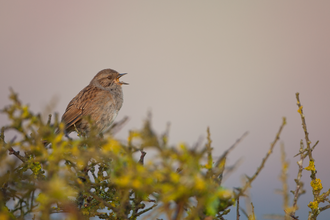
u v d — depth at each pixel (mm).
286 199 4602
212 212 3152
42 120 3438
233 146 3561
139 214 4484
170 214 2906
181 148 2938
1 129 4449
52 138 3449
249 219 4164
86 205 5133
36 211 3691
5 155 3561
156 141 2930
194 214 2932
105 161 3803
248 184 3453
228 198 3412
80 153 3375
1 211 3516
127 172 3068
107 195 5043
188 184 2834
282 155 4703
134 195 4512
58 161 3445
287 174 4652
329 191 5121
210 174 3309
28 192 3439
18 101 3334
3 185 3965
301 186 4914
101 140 3432
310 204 5141
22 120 3342
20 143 3482
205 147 3260
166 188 2885
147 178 3004
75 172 4566
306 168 5133
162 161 2963
